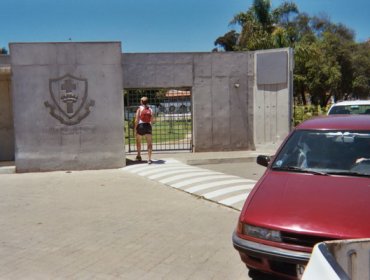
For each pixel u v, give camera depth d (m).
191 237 6.02
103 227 6.56
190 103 14.90
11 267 5.02
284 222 3.98
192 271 4.83
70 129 11.91
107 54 11.90
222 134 14.73
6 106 13.71
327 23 45.12
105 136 12.03
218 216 7.12
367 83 41.88
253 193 4.68
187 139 16.16
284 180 4.87
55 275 4.77
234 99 14.70
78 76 11.84
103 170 11.92
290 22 35.16
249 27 26.91
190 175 10.55
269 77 14.24
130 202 8.19
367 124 5.63
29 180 10.75
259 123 14.60
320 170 5.07
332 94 41.34
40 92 11.76
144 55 14.19
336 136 5.50
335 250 2.33
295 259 3.80
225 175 10.50
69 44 11.76
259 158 5.92
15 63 11.62
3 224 6.84
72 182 10.34
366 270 2.38
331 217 3.93
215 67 14.55
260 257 4.01
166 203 8.09
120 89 12.02
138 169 11.66
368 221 3.83
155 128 16.19
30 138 11.81
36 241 5.95
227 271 4.82
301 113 21.42
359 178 4.77
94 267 4.98
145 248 5.59
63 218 7.13
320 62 35.72
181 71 14.39
